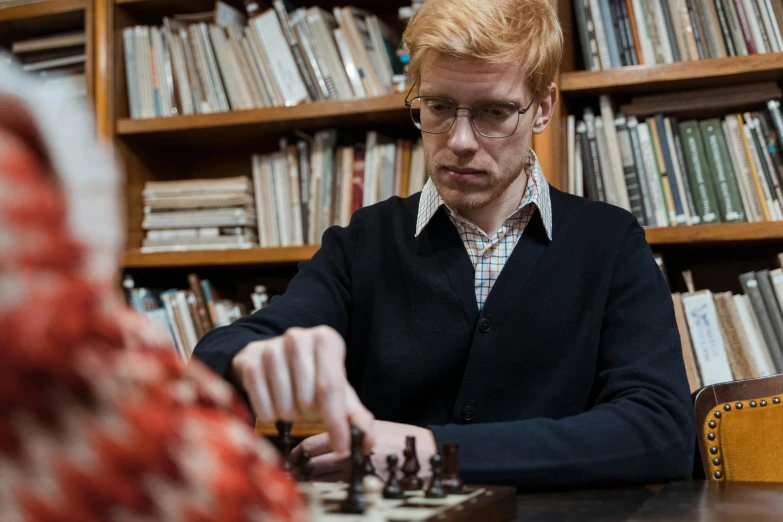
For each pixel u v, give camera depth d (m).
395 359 1.38
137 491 0.34
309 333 0.71
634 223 1.43
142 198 2.42
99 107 2.37
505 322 1.36
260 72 2.28
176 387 0.37
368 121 2.22
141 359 0.36
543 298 1.37
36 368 0.33
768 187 1.92
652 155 2.00
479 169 1.30
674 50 1.99
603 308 1.35
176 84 2.37
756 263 2.09
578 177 2.04
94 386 0.34
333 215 2.22
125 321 0.37
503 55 1.24
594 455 0.99
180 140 2.47
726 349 1.91
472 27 1.24
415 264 1.41
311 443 1.00
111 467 0.34
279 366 0.70
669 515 0.81
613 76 1.97
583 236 1.41
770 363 1.88
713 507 0.86
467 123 1.29
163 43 2.40
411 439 0.83
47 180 0.37
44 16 2.49
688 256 2.15
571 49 2.11
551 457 0.97
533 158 1.44
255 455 0.39
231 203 2.30
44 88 0.38
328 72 2.21
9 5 2.51
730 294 1.92
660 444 1.05
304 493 0.66
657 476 1.05
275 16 2.26
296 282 1.44
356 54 2.19
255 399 0.72
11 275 0.33
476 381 1.33
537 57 1.29
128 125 2.36
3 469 0.33
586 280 1.38
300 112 2.18
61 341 0.33
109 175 0.37
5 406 0.33
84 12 2.46
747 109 1.99
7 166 0.35
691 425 1.14
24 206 0.34
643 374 1.19
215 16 2.37
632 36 2.02
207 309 2.30
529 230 1.41
